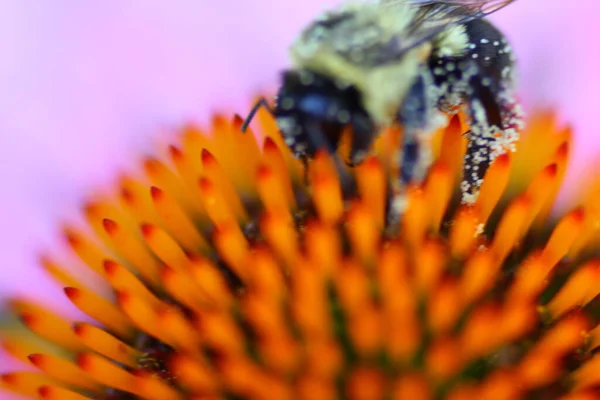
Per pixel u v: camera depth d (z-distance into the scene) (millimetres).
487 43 102
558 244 97
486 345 94
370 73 96
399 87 97
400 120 98
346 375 96
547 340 95
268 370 96
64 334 99
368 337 93
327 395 92
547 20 111
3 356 101
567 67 110
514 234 98
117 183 106
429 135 98
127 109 110
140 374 96
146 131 110
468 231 98
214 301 97
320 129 96
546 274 97
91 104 109
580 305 97
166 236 99
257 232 101
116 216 102
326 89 96
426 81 99
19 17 107
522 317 94
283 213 99
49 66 108
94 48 109
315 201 99
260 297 96
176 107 111
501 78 102
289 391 94
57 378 97
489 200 100
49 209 107
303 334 96
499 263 98
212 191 99
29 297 105
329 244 96
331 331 96
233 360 94
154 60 110
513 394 92
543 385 94
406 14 98
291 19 111
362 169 99
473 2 100
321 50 96
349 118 96
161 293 101
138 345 99
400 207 98
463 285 96
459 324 97
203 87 111
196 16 111
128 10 109
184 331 97
